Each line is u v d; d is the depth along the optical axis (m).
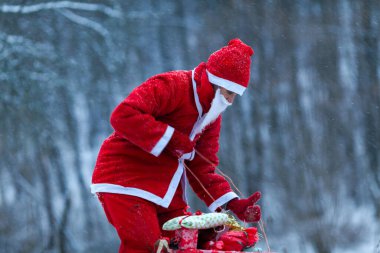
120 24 48.06
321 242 37.66
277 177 44.53
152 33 57.56
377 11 63.47
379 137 53.28
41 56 41.78
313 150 45.06
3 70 40.00
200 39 62.91
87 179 55.09
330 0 63.75
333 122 52.44
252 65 60.69
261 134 53.88
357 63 60.84
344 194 45.38
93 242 48.16
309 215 39.28
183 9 62.75
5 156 40.94
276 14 62.88
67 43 45.97
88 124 57.00
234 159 50.47
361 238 39.78
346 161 49.69
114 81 49.22
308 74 59.78
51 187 45.97
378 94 57.31
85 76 46.19
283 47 61.59
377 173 49.53
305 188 40.59
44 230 43.97
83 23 45.59
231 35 63.22
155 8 58.38
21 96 40.06
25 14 42.66
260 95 57.78
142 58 55.81
